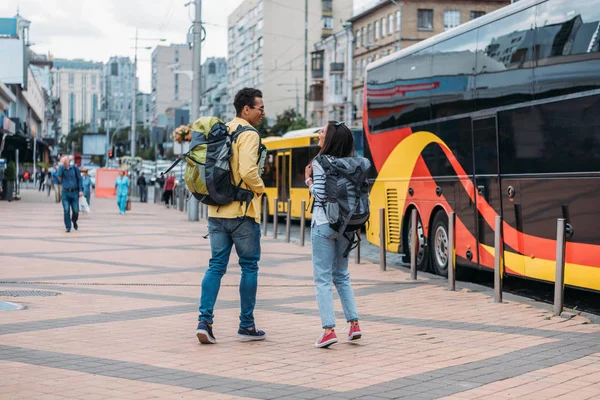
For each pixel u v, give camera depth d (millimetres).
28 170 92375
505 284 14805
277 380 6543
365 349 7816
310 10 120875
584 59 10461
